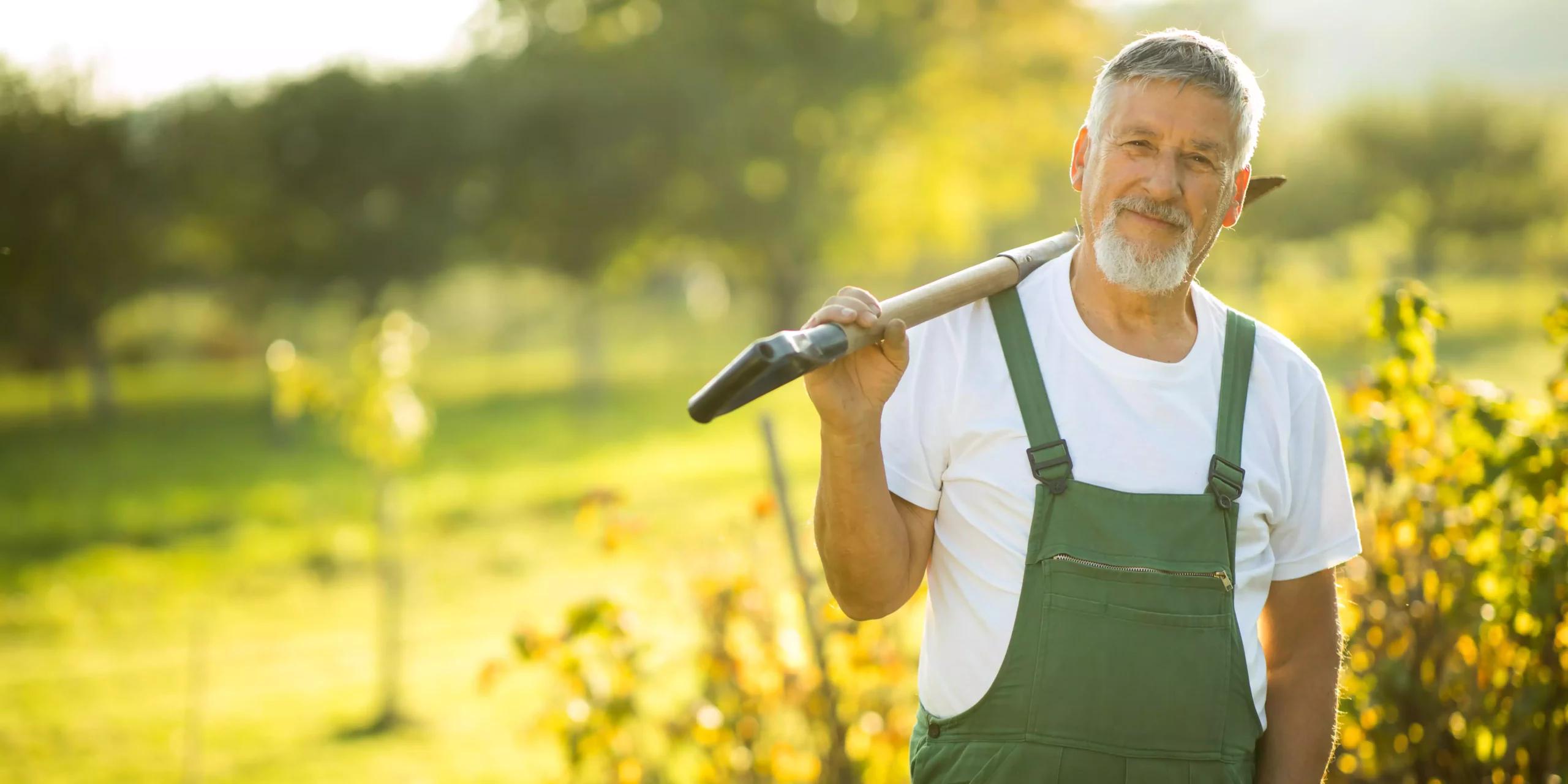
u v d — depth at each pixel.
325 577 15.18
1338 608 2.17
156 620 13.38
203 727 9.51
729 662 4.42
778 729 4.43
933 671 2.04
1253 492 2.00
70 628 13.05
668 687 5.69
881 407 1.86
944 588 2.03
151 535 18.11
